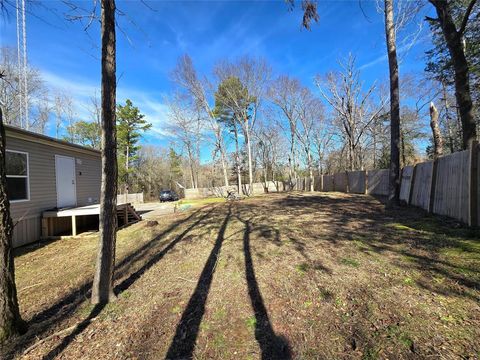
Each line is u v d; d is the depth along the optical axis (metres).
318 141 31.80
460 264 3.32
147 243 6.59
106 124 3.45
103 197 3.47
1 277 2.66
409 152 21.73
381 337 2.16
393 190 8.48
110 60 3.44
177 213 12.64
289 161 32.06
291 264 4.01
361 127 23.58
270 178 38.38
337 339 2.23
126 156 33.06
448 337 2.06
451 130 17.19
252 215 9.16
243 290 3.34
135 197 32.81
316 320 2.53
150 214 13.97
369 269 3.50
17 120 14.01
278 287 3.30
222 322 2.69
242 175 38.94
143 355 2.30
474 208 4.81
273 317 2.68
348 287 3.07
